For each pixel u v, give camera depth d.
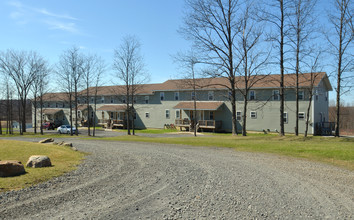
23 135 36.88
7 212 5.43
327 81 34.28
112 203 6.09
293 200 6.29
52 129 51.28
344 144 16.33
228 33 24.23
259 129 33.84
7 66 42.19
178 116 41.19
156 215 5.35
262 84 33.34
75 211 5.54
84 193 6.86
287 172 9.39
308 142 17.86
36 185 7.53
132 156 13.89
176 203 6.11
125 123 46.75
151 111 43.94
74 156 13.33
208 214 5.41
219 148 16.83
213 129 36.16
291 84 30.56
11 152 12.54
